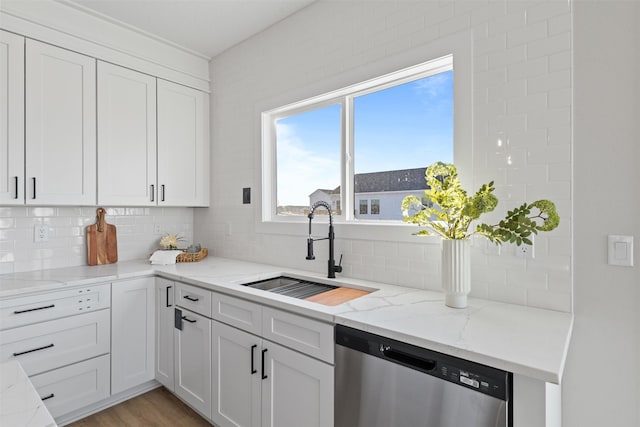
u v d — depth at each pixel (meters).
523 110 1.50
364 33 2.02
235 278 2.13
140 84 2.66
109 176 2.49
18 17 2.07
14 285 1.97
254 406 1.75
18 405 0.75
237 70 2.84
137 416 2.19
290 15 2.42
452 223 1.48
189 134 2.98
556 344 1.08
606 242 1.33
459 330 1.20
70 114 2.30
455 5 1.68
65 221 2.55
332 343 1.39
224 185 2.99
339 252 2.17
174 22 2.50
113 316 2.27
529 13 1.48
